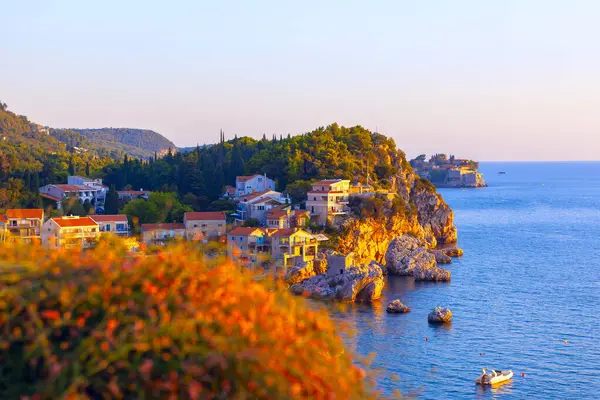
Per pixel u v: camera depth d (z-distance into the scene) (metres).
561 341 76.94
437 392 60.19
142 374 11.35
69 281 12.80
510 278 121.56
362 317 89.31
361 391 14.16
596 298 101.81
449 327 83.69
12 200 137.00
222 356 11.65
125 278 13.04
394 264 131.38
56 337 12.16
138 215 130.00
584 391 60.59
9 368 11.71
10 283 12.80
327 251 125.88
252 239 122.06
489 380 62.19
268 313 13.39
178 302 12.59
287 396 11.58
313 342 13.62
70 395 10.92
